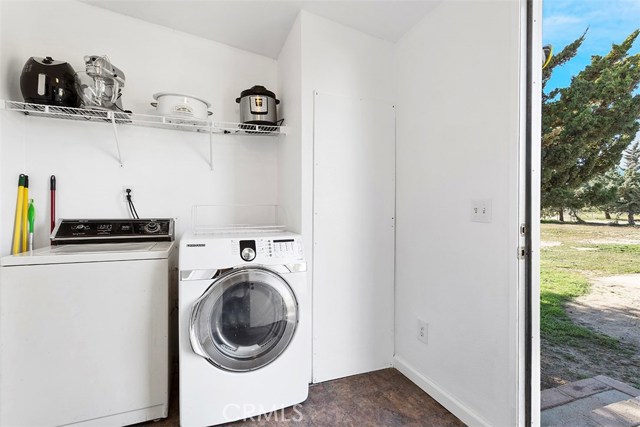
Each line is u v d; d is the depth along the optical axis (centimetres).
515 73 119
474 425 137
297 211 178
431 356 167
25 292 121
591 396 166
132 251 139
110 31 180
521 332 120
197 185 204
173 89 196
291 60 190
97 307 131
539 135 121
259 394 141
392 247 199
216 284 136
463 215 146
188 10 177
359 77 189
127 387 136
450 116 154
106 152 181
